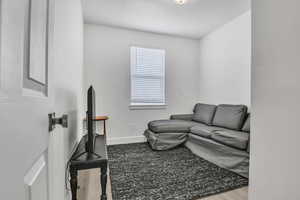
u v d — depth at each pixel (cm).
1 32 32
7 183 33
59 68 114
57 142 94
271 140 91
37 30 54
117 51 348
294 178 81
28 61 47
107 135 345
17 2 39
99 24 333
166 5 261
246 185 178
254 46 102
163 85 384
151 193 163
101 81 340
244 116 261
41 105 56
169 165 233
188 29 353
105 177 124
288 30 82
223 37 333
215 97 359
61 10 121
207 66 384
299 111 78
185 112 403
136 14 290
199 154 271
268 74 93
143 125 369
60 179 101
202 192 164
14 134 36
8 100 34
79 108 243
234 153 210
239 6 262
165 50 383
